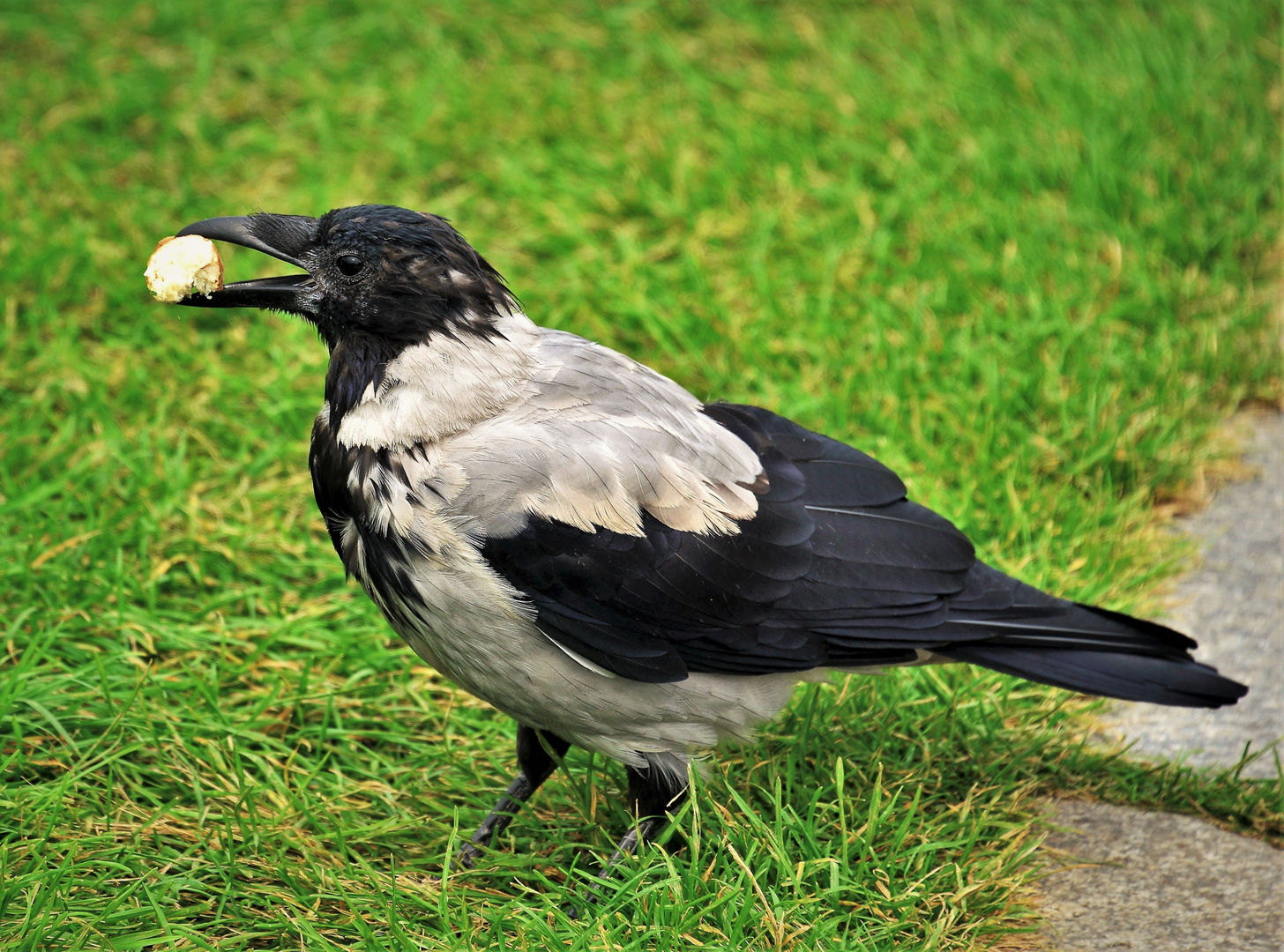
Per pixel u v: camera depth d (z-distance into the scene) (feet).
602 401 20.27
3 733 22.58
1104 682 21.68
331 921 19.24
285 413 31.63
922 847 20.44
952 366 33.37
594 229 38.81
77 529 27.37
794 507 21.12
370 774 23.16
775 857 19.95
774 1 49.24
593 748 20.99
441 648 20.25
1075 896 20.92
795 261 37.40
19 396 31.89
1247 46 47.11
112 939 18.22
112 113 42.29
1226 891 20.94
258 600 27.07
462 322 19.98
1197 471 32.30
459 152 41.63
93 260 35.58
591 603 19.58
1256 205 40.19
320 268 20.18
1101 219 38.45
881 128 42.50
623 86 44.70
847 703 24.31
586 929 18.65
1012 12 48.55
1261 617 28.12
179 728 22.98
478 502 19.16
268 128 43.11
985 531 29.04
